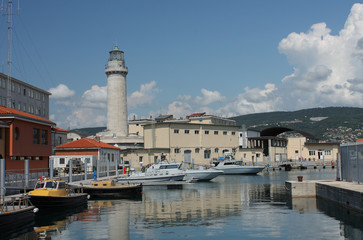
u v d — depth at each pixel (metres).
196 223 22.69
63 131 75.81
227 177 67.12
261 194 37.75
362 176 28.73
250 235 19.45
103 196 36.97
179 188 46.59
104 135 97.12
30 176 35.09
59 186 28.11
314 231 20.05
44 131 43.34
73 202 29.03
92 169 55.91
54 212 27.25
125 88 99.44
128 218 24.81
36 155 40.38
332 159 111.94
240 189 43.88
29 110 88.25
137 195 38.16
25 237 19.59
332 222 22.02
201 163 88.81
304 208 27.11
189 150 87.56
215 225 21.98
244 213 25.94
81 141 63.94
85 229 21.47
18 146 36.72
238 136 100.31
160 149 82.94
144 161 81.94
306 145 114.62
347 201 25.41
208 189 44.69
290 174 74.38
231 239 18.72
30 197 25.31
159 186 48.50
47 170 43.62
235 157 96.50
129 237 19.47
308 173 77.38
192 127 88.44
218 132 93.38
